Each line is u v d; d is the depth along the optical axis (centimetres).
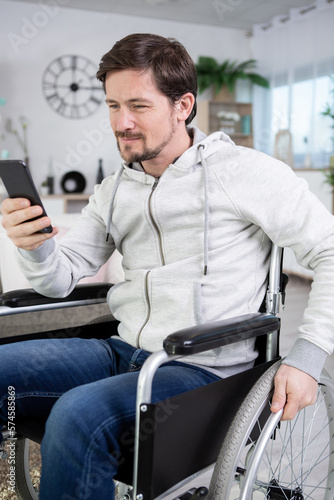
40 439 92
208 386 83
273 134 584
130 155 99
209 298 100
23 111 530
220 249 100
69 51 538
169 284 102
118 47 95
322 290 93
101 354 108
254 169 100
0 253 201
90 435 77
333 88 499
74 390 84
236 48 607
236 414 87
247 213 99
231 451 83
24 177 87
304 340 91
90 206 121
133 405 83
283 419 87
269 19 571
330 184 399
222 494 82
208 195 100
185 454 82
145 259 108
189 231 103
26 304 108
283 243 99
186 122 108
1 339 112
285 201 97
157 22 566
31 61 527
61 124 545
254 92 602
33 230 91
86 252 117
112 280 179
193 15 555
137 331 104
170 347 75
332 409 106
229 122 595
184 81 98
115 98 96
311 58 521
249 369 93
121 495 114
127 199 109
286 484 126
